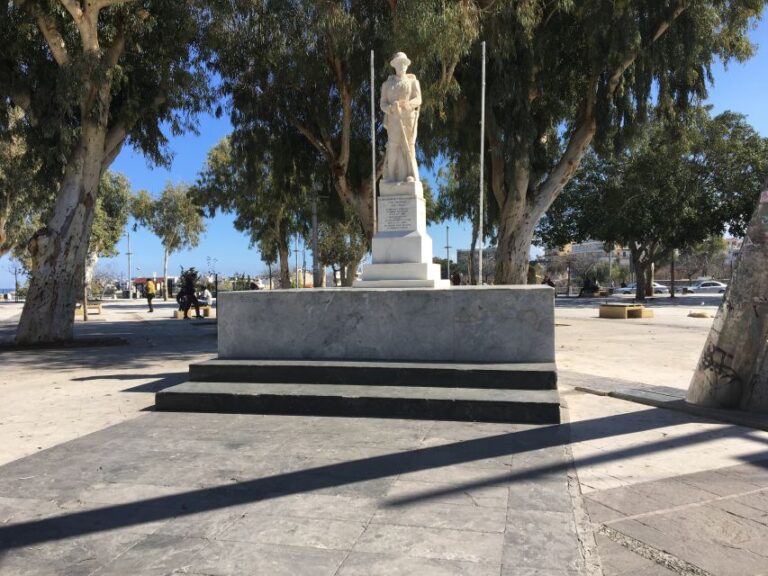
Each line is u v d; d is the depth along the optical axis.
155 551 3.06
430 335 7.09
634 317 21.08
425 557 2.94
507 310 6.92
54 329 14.80
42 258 14.77
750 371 5.87
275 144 19.31
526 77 15.60
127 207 48.31
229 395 6.24
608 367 9.27
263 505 3.66
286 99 18.00
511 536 3.18
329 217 23.73
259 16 15.37
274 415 6.09
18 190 25.45
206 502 3.72
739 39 17.16
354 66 15.97
